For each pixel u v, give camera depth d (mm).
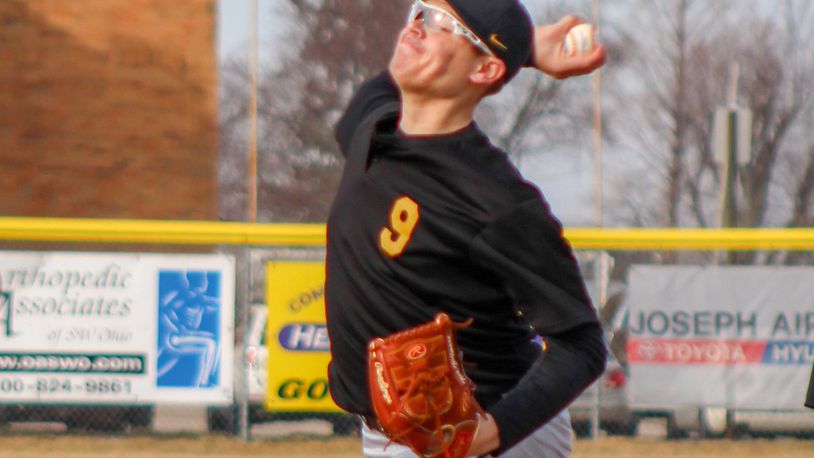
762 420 30062
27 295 28703
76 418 29391
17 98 44000
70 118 44312
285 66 96750
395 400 7238
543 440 9055
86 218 44250
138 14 44656
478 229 7992
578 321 7707
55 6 43969
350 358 8750
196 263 29172
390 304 8398
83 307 28859
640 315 30234
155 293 29031
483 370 8609
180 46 45062
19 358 28703
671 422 30234
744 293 30125
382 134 8516
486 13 8156
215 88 45188
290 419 29672
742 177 104438
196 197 45031
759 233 30016
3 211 43719
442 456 7336
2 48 44000
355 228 8508
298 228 29453
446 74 8211
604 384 30266
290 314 29172
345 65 95000
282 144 97938
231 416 29812
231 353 29203
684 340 30188
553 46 9570
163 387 29000
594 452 29109
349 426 29922
